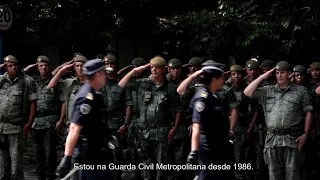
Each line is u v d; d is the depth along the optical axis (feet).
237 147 25.85
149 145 23.82
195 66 25.93
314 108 25.84
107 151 18.43
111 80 25.63
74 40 35.50
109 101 25.34
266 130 24.04
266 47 30.53
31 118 25.27
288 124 21.81
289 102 21.90
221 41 30.73
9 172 24.94
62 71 24.72
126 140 27.53
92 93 17.83
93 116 17.79
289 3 28.94
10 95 24.63
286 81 22.13
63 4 33.04
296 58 31.07
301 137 21.79
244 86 26.25
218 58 32.40
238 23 29.50
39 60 26.66
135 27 35.14
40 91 26.76
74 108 17.78
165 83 23.91
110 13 33.96
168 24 35.96
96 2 33.73
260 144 26.12
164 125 23.62
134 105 25.21
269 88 22.49
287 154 21.90
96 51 40.52
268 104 22.35
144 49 42.01
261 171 26.35
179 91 20.88
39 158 26.91
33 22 34.47
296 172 21.89
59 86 26.61
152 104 23.63
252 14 31.14
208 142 18.58
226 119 19.07
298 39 29.35
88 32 34.76
